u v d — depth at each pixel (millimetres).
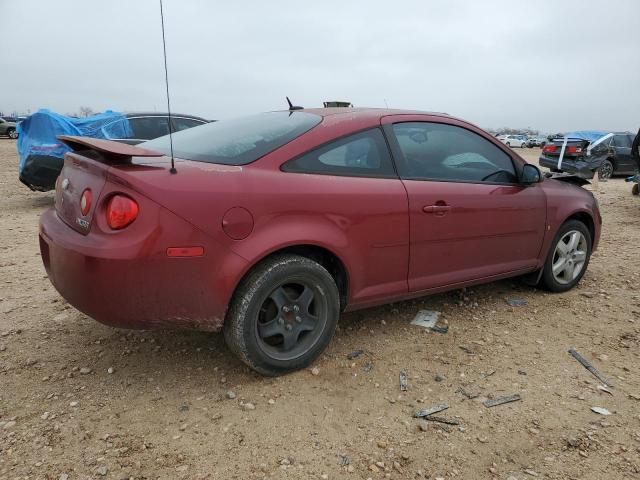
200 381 2861
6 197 9508
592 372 3074
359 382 2900
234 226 2531
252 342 2703
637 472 2223
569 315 3934
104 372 2928
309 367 3025
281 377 2916
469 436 2453
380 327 3629
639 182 10516
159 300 2439
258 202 2604
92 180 2504
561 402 2750
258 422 2514
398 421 2559
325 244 2828
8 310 3748
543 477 2191
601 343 3461
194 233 2434
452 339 3475
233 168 2652
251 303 2645
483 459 2301
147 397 2697
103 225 2385
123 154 2395
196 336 3385
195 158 2771
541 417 2611
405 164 3281
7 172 14078
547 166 16172
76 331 3426
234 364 3045
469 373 3035
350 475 2184
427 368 3082
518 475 2203
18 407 2564
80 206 2535
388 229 3094
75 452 2258
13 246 5664
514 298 4266
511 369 3096
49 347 3195
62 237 2529
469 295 4301
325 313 2959
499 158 3859
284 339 2867
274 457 2275
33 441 2312
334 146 2996
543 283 4348
